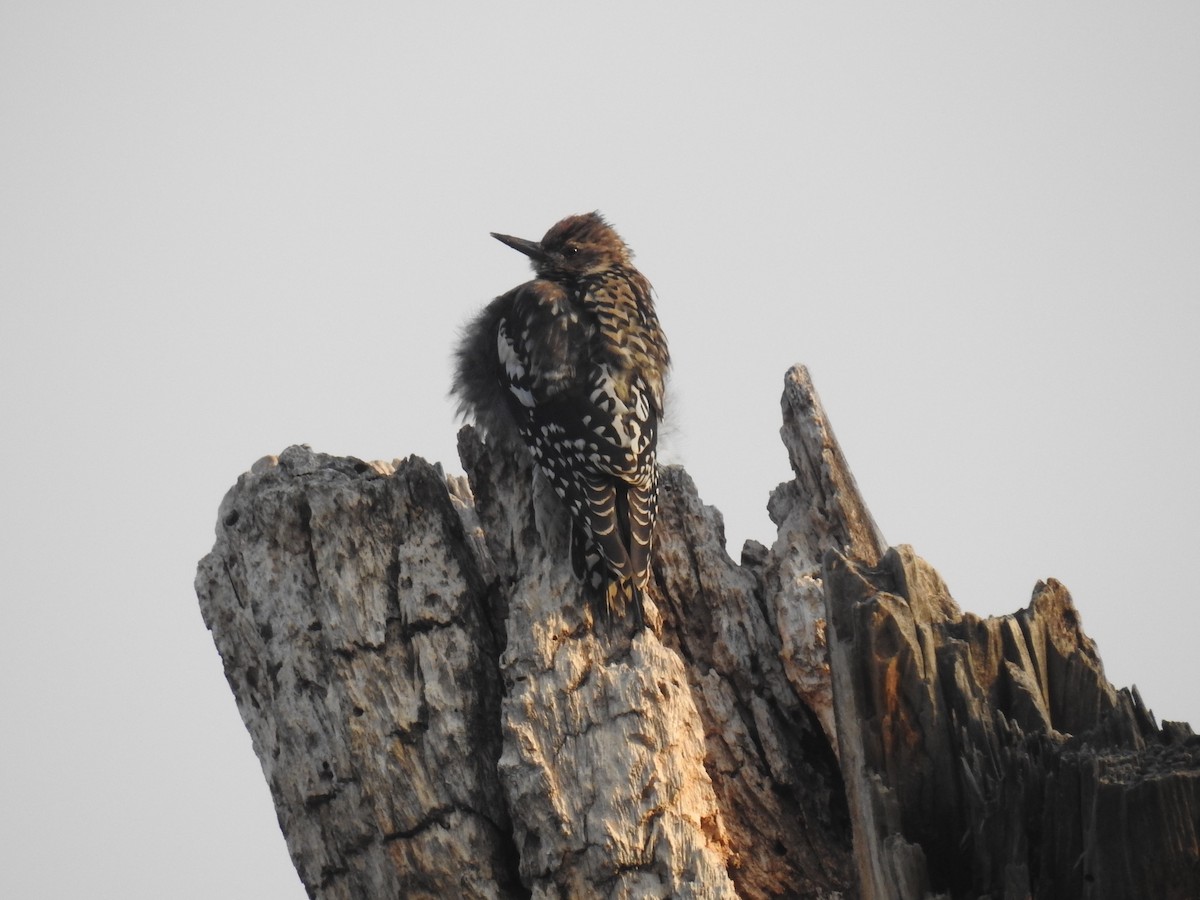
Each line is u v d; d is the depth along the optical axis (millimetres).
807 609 10430
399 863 9945
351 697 10172
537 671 9961
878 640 8977
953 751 8867
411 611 10242
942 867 8797
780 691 10734
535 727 9758
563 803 9508
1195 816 7867
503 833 9945
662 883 9273
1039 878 8391
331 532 10391
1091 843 8086
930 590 9406
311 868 10281
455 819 9898
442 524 10461
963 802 8820
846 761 9258
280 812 10461
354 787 10094
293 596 10406
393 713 10102
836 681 9273
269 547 10500
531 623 10172
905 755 8914
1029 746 8750
